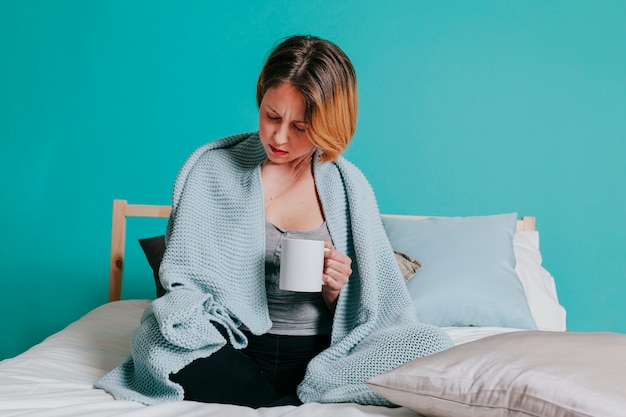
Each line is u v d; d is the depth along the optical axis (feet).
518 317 6.87
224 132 9.06
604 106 9.23
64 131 9.17
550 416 2.91
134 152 9.10
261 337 4.50
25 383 3.99
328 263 4.18
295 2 9.05
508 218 7.64
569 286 9.18
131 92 9.11
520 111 9.16
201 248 4.58
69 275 9.14
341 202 4.84
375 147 9.09
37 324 9.20
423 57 9.11
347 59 4.38
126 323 6.25
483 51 9.14
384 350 4.10
